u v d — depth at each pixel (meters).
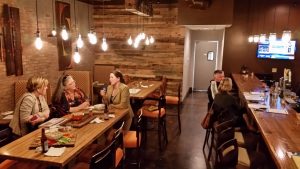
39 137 2.56
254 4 7.29
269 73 7.41
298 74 7.25
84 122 2.99
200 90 9.81
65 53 6.25
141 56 7.54
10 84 4.64
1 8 4.35
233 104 3.80
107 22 7.61
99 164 2.15
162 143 4.62
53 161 2.09
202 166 3.80
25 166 2.56
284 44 7.14
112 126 3.35
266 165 3.06
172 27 7.16
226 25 6.31
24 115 3.22
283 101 4.06
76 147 2.36
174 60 7.32
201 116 6.39
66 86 4.05
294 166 1.74
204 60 9.58
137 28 7.43
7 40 4.49
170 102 5.50
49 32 5.65
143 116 4.43
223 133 2.90
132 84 5.89
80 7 6.93
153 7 7.17
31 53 5.14
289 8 7.07
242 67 7.31
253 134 3.56
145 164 3.82
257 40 6.68
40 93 3.44
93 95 5.90
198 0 5.54
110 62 7.82
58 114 3.79
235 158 2.66
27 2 4.95
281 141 2.47
